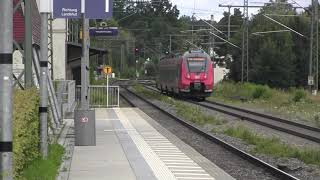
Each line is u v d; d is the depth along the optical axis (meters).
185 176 15.23
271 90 73.00
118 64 195.38
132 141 23.89
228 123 37.09
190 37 143.75
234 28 157.25
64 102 37.53
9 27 8.09
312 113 45.16
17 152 10.42
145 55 191.88
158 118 39.28
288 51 100.94
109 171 15.70
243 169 18.12
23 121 11.76
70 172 15.38
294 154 21.97
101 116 38.81
